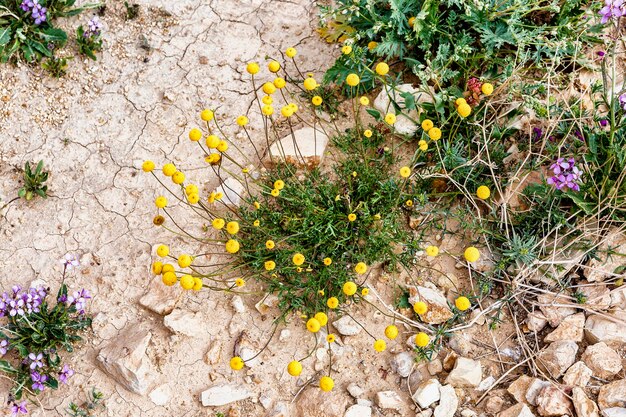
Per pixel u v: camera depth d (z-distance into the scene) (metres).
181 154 0.61
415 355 0.51
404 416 0.49
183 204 0.59
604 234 0.52
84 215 0.59
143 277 0.56
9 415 0.51
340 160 0.59
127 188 0.60
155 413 0.51
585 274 0.52
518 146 0.57
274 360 0.52
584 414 0.46
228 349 0.53
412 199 0.55
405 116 0.58
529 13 0.60
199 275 0.51
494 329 0.52
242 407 0.51
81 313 0.54
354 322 0.52
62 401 0.52
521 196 0.54
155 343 0.53
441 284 0.54
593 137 0.52
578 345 0.50
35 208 0.59
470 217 0.56
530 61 0.61
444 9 0.61
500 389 0.49
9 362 0.53
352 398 0.50
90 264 0.57
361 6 0.61
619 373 0.48
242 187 0.58
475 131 0.57
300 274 0.54
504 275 0.53
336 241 0.52
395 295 0.53
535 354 0.50
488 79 0.59
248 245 0.55
